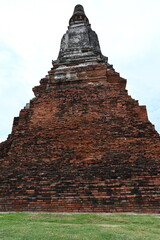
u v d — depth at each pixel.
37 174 9.33
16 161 10.31
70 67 14.61
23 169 9.88
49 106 12.52
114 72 14.72
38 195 8.65
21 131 11.61
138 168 8.71
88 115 11.66
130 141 10.15
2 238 4.66
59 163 9.84
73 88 13.06
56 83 14.13
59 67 15.01
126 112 11.47
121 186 8.30
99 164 9.40
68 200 8.32
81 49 16.22
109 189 8.30
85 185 8.54
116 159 9.39
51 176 9.09
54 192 8.59
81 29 17.89
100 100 12.12
